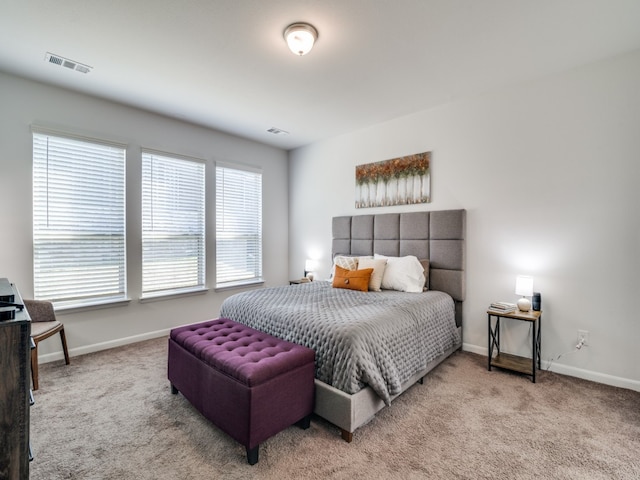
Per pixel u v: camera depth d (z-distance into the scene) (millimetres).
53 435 1801
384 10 1877
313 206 4711
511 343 2932
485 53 2357
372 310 2312
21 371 1063
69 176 2992
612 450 1673
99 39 2172
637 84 2332
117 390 2342
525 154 2836
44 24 2004
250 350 1880
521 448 1689
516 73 2668
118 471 1526
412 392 2309
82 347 3062
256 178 4684
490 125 3029
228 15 1922
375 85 2875
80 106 3025
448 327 2871
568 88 2613
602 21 1991
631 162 2361
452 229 3205
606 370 2459
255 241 4684
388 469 1534
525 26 2039
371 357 1865
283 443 1736
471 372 2662
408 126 3611
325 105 3322
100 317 3182
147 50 2309
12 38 2158
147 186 3521
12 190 2701
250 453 1557
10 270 2703
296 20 1974
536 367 2734
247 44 2232
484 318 3094
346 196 4266
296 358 1770
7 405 1044
